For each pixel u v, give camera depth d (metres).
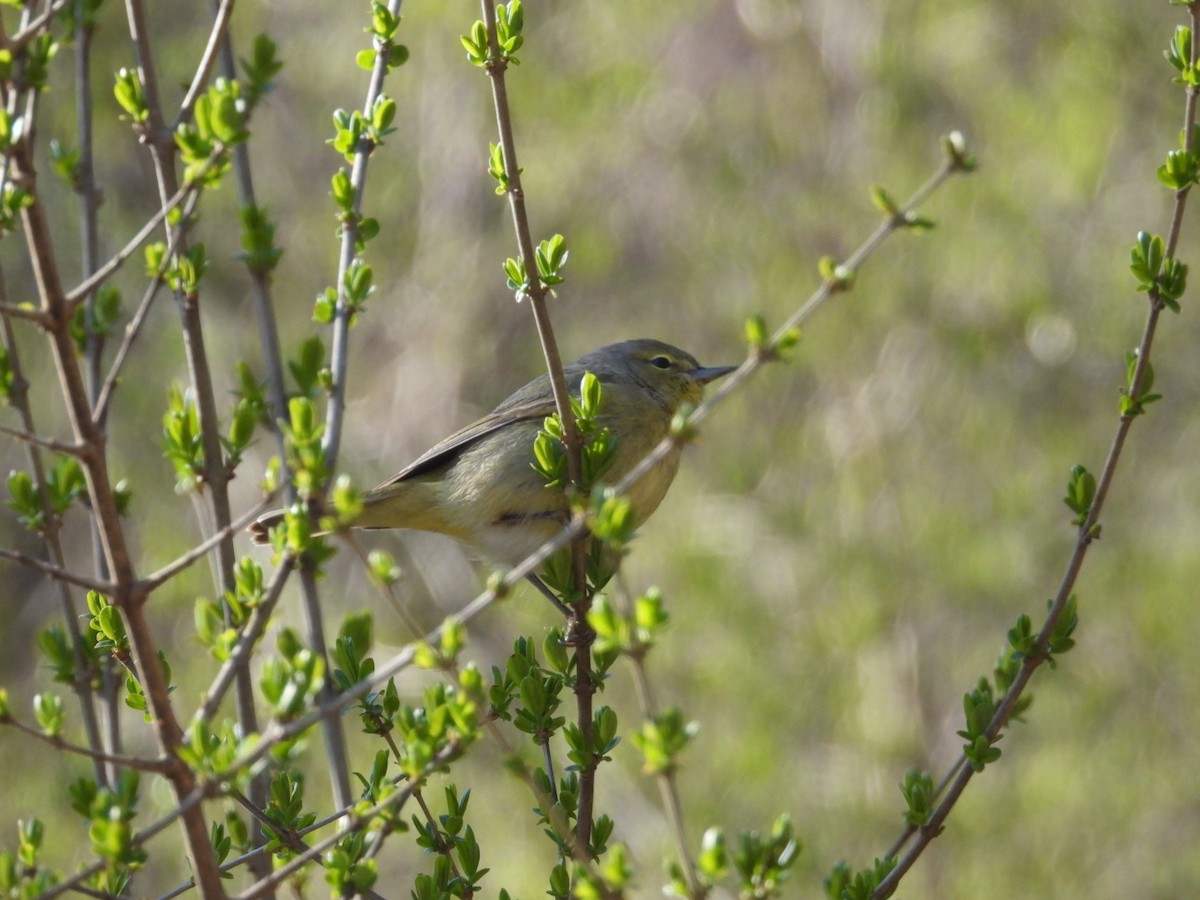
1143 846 15.21
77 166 6.27
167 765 4.18
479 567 16.38
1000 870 15.28
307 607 6.16
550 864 14.44
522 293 5.79
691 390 8.81
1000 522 15.85
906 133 16.02
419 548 16.52
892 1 16.02
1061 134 15.41
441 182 16.84
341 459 16.53
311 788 14.84
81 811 4.36
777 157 16.47
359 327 17.06
